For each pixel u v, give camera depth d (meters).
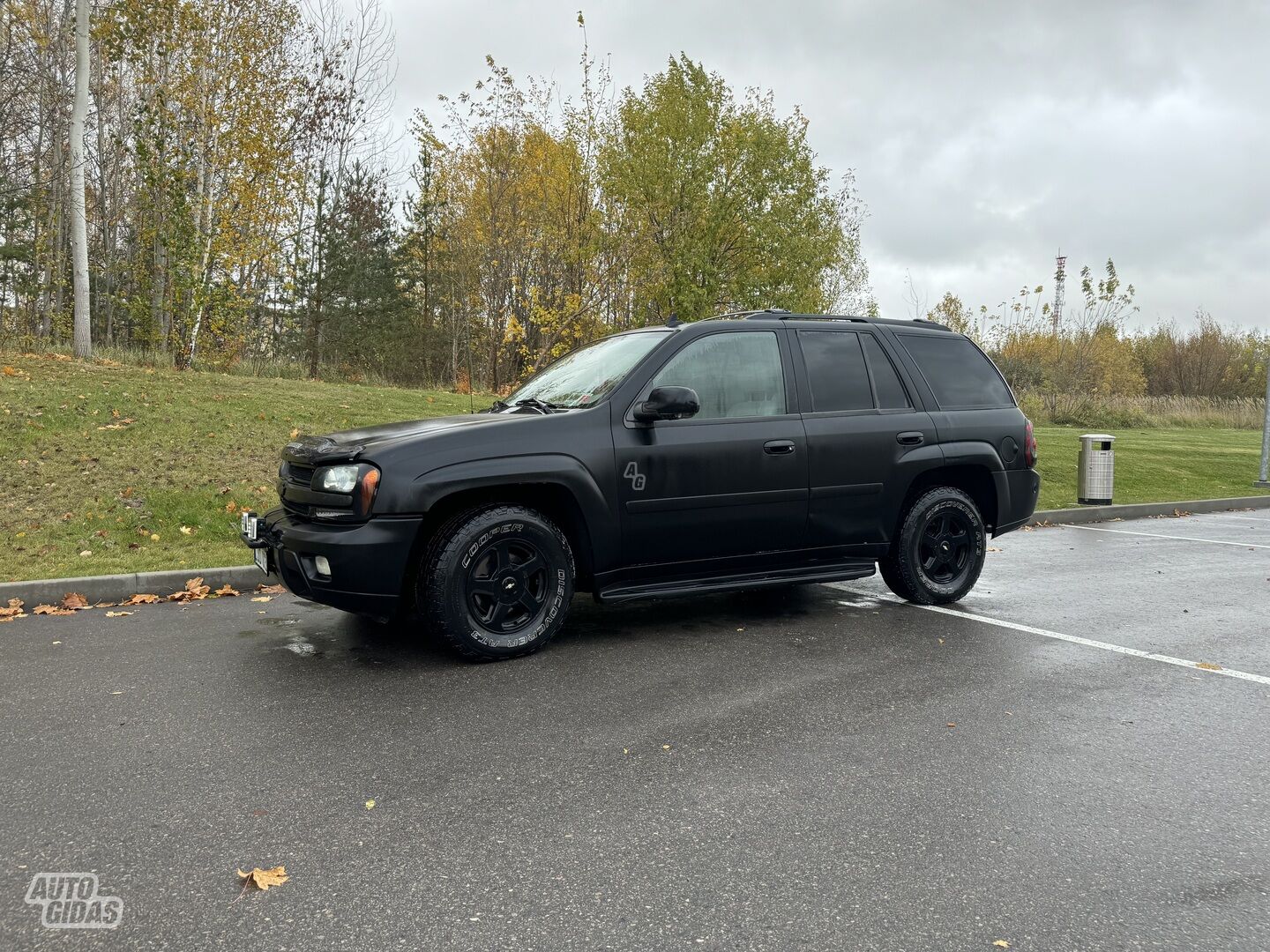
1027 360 31.62
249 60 17.44
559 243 20.33
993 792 3.16
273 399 13.01
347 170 33.19
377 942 2.22
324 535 4.42
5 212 24.97
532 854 2.68
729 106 18.92
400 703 4.04
